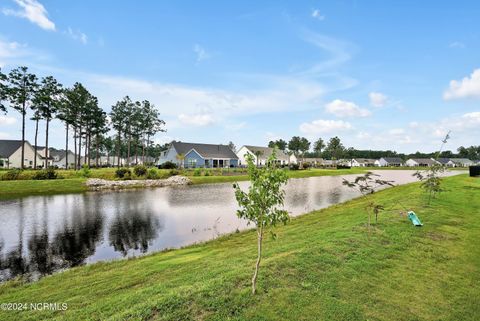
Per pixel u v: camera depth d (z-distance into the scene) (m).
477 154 159.38
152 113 72.94
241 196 5.96
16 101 42.31
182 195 28.02
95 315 5.57
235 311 5.28
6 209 20.09
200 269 8.18
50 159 84.69
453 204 16.75
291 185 40.00
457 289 6.68
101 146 108.81
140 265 9.47
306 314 5.31
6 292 7.77
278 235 12.74
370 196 26.58
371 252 8.56
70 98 53.00
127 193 29.16
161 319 4.99
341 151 128.00
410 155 162.38
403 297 6.22
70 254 11.41
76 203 22.81
